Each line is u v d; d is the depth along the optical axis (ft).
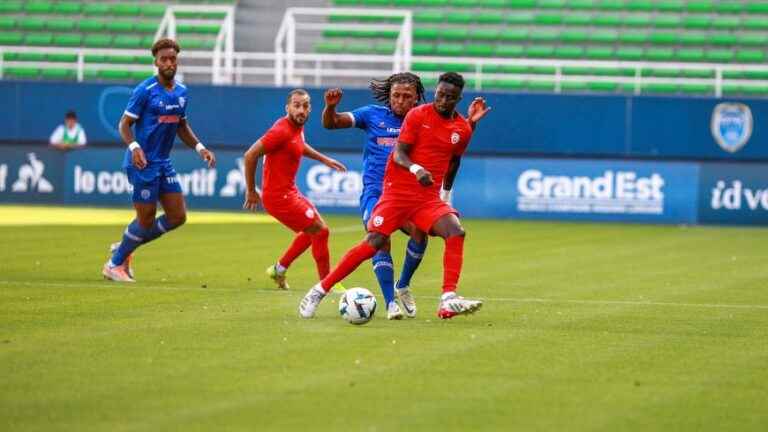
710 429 84.17
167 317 135.33
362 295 130.82
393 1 430.61
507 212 357.00
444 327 130.93
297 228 164.25
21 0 433.07
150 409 87.40
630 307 154.30
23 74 411.13
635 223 351.25
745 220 350.02
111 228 279.49
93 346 113.91
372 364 106.11
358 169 356.38
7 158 364.99
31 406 88.12
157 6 432.66
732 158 350.43
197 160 361.10
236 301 152.05
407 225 137.80
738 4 424.87
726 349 119.24
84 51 363.35
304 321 133.28
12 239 246.06
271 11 429.79
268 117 358.23
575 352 115.03
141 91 172.96
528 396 93.76
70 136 360.07
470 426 83.56
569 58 411.13
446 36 418.92
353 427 82.69
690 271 209.05
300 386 96.02
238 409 87.61
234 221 315.99
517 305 154.30
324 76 414.82
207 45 416.05
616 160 353.31
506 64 371.15
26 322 130.11
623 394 95.25
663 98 351.05
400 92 142.82
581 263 220.02
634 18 422.41
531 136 354.95
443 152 131.44
